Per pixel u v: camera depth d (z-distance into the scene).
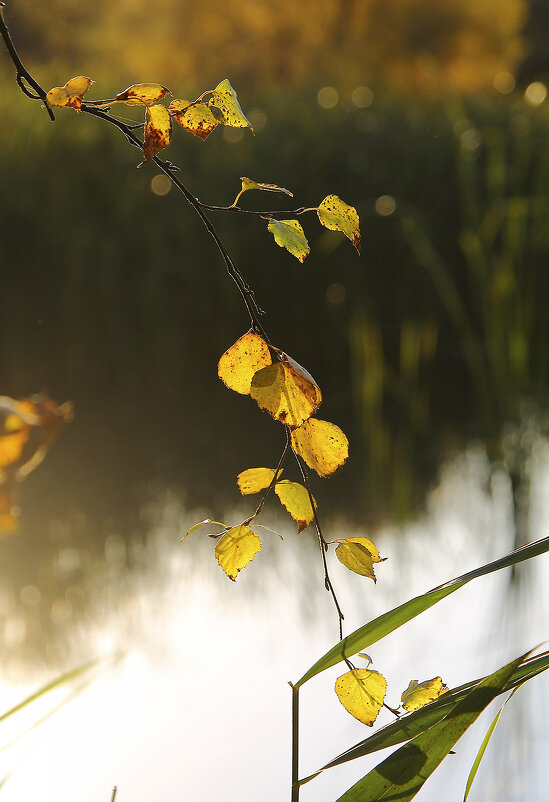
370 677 1.57
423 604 1.62
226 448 6.73
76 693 1.88
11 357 7.98
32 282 8.27
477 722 2.87
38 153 8.66
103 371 8.02
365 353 6.39
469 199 7.15
